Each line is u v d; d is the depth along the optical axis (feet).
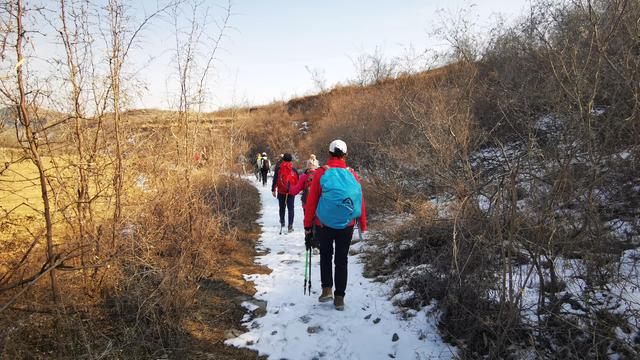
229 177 29.91
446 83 32.45
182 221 14.96
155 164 14.52
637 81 10.18
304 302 15.31
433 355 11.08
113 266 12.92
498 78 24.75
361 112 50.37
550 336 9.72
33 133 10.64
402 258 18.30
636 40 10.22
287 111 104.27
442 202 18.79
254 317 14.33
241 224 28.53
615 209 12.96
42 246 12.41
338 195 13.62
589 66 11.25
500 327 9.96
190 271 14.43
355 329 13.03
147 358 11.22
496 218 10.28
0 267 11.67
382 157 28.76
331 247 14.69
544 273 11.41
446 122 18.76
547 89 13.29
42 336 11.29
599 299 10.09
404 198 22.15
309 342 12.41
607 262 10.78
